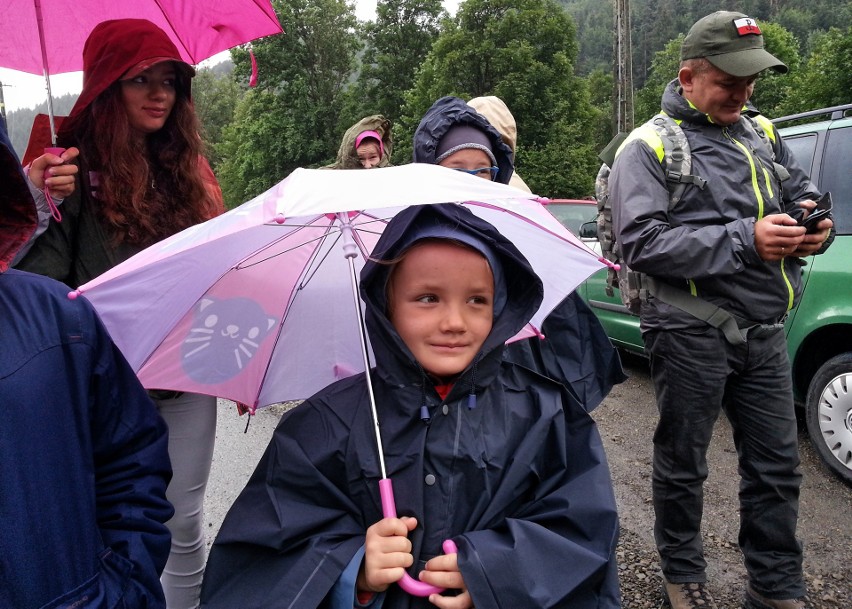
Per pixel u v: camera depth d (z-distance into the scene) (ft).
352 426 4.41
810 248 6.78
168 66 6.30
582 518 4.10
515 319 4.50
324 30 107.65
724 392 7.61
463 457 4.19
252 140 110.42
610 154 9.72
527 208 4.75
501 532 4.09
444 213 4.34
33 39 7.08
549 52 86.63
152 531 4.05
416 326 4.29
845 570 8.73
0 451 3.21
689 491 7.44
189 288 4.65
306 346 5.64
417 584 3.87
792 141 12.60
